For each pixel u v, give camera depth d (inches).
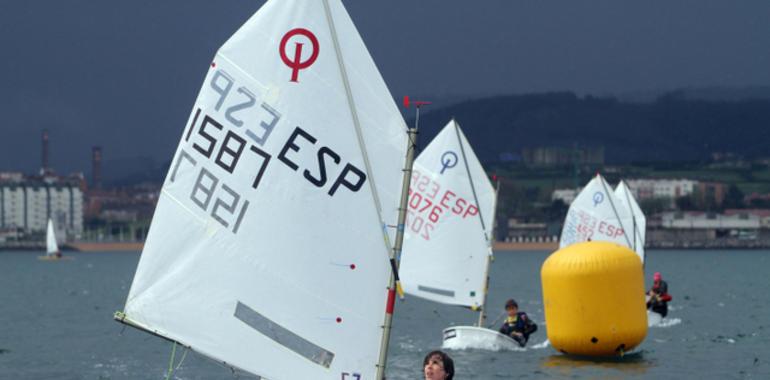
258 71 1578.5
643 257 7534.5
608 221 7032.5
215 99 1587.1
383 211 1556.3
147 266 1569.9
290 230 1561.3
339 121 1562.5
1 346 5182.1
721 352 4562.0
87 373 4077.3
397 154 1556.3
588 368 3941.9
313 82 1568.7
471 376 3779.5
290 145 1566.2
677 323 6284.5
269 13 1584.6
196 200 1576.0
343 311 1556.3
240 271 1558.8
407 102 1560.0
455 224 4724.4
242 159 1572.3
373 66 1563.7
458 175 4726.9
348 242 1560.0
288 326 1552.7
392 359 4436.5
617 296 3954.2
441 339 5492.1
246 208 1566.2
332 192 1562.5
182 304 1555.1
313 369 1552.7
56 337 5723.4
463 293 4717.0
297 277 1556.3
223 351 1545.3
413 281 4746.6
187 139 1590.8
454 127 4739.2
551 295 4082.2
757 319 6653.5
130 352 4810.5
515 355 4330.7
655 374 3828.7
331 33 1567.4
